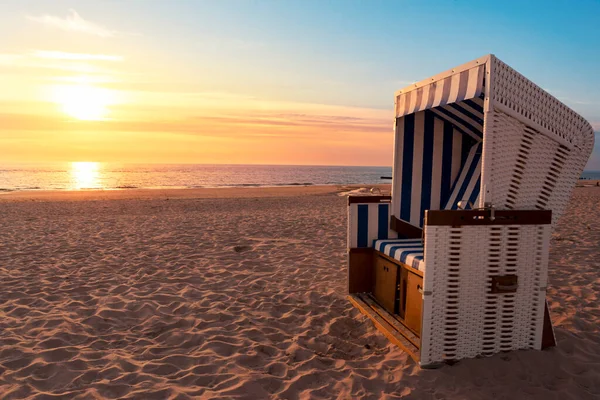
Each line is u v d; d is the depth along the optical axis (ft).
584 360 10.30
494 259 9.87
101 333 12.50
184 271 19.16
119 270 19.31
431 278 9.62
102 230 30.42
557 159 10.39
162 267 19.84
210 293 16.06
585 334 12.00
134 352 11.19
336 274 18.66
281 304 14.94
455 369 9.67
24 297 15.49
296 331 12.81
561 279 17.21
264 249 23.79
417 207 14.62
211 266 20.01
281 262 20.89
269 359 10.88
